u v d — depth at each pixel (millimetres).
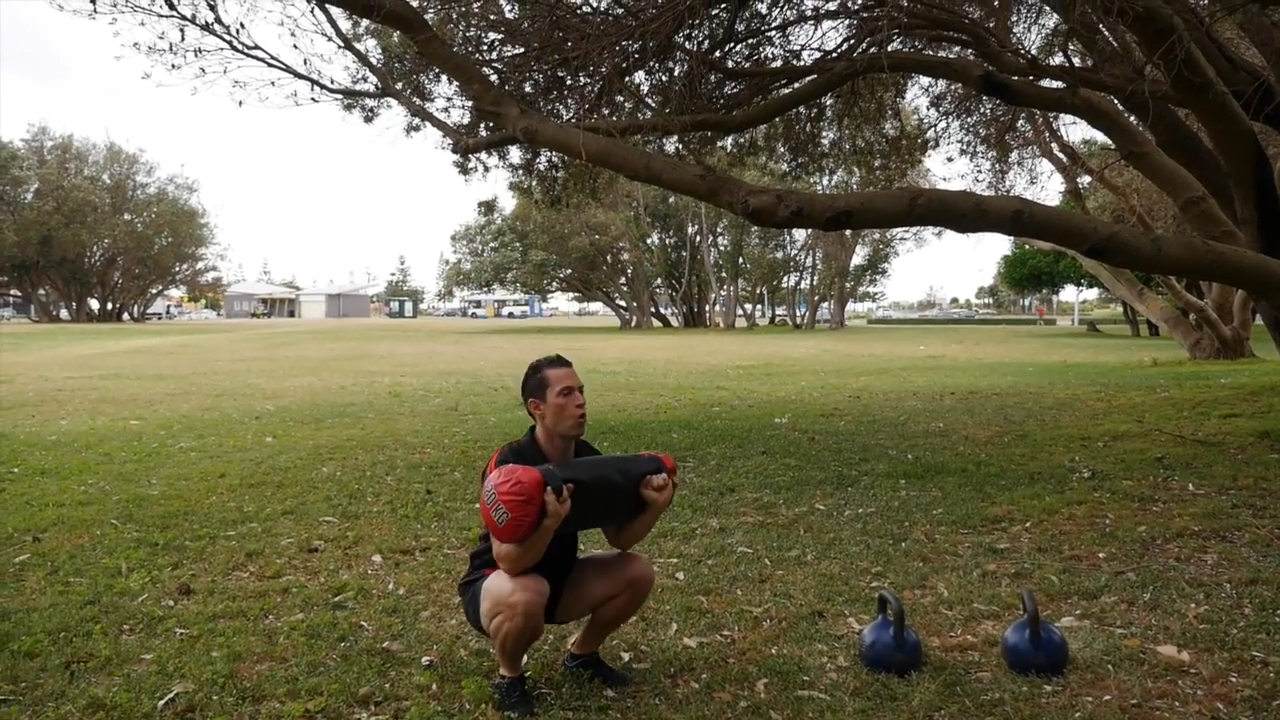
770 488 7465
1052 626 3971
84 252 61500
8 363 23047
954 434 10180
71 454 9359
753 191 6887
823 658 4051
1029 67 8422
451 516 6680
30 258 60219
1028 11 8219
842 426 10906
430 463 8781
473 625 3557
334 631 4391
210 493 7441
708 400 14141
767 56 8945
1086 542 5832
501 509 3020
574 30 8258
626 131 8500
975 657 4055
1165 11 7273
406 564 5547
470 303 119062
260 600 4867
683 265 55312
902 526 6289
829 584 5059
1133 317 38312
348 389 16438
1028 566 5344
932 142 11492
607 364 22719
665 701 3666
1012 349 28672
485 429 11133
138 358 25062
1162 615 4516
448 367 22062
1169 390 14242
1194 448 8906
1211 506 6609
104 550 5805
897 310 121938
